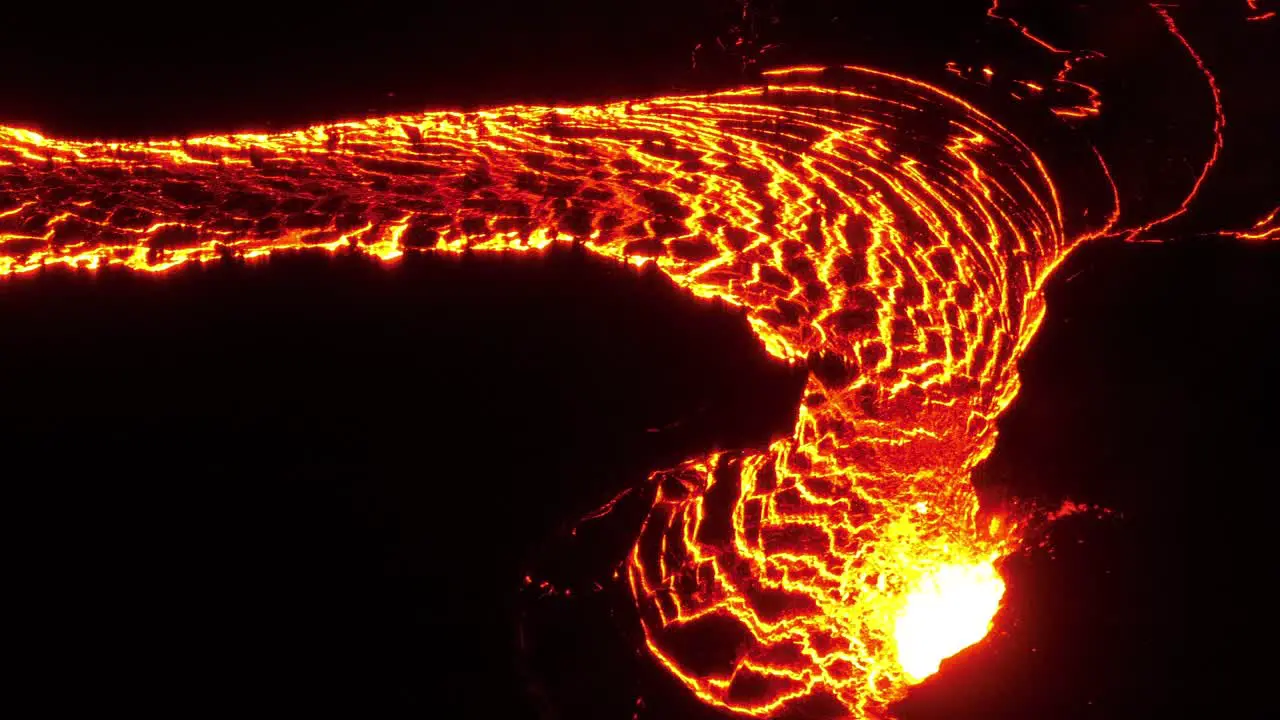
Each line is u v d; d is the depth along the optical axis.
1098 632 172.25
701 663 176.25
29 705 169.62
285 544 186.25
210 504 191.12
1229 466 187.62
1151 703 165.38
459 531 187.88
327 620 178.25
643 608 181.12
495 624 178.00
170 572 183.12
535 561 184.75
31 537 186.88
